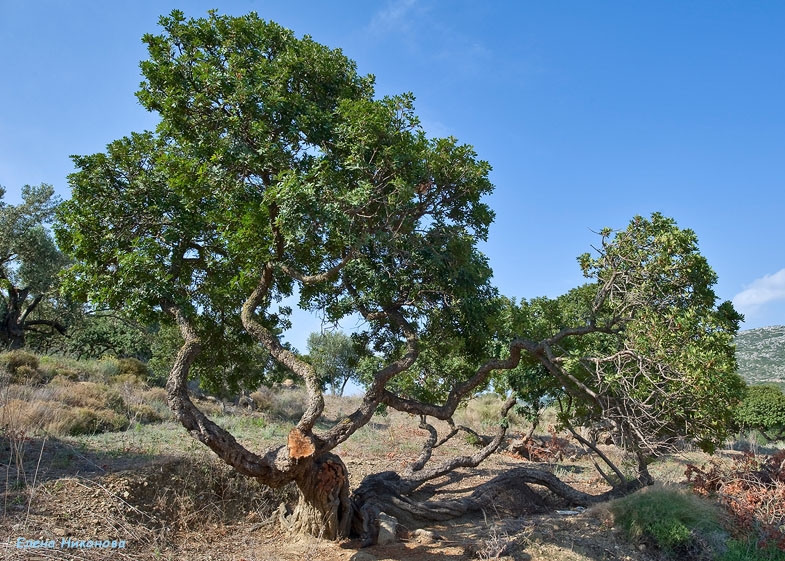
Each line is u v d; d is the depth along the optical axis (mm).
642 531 8758
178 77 7605
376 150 7039
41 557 5652
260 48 8094
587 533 8961
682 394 7691
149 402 17547
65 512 6676
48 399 13445
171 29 7742
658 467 14703
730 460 14750
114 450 9672
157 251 7668
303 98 7703
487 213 8250
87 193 7840
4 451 8484
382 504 9062
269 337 7656
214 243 8305
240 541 7609
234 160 7414
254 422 17344
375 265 8461
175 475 8289
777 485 10070
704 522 8852
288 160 7480
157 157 8016
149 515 7387
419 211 7871
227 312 8953
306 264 8016
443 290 8188
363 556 7164
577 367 8875
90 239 7785
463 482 12945
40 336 30078
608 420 9555
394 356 10219
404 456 15070
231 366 11008
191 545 7156
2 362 16766
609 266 8680
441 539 8445
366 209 7293
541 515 10297
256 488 8914
